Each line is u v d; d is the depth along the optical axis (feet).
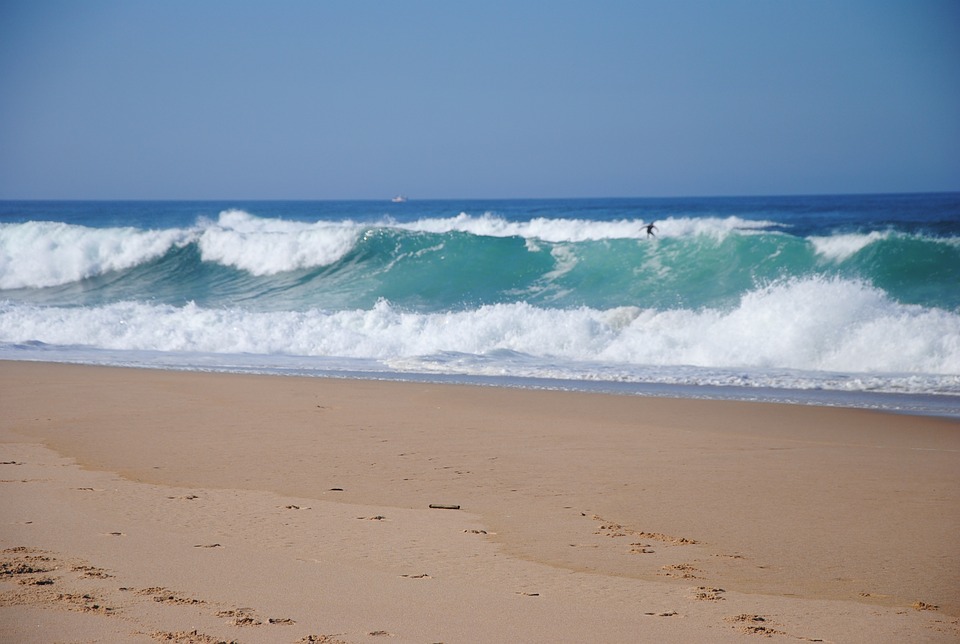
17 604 21.33
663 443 45.01
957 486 36.35
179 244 136.46
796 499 34.24
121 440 44.65
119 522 29.63
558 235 155.43
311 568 25.05
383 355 82.02
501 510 32.40
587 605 22.44
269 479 36.88
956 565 26.25
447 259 122.21
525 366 74.23
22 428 47.52
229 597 22.25
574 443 44.96
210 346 86.02
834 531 29.94
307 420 50.47
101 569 24.38
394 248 125.39
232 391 60.13
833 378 67.15
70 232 140.87
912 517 31.73
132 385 62.13
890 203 467.93
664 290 106.01
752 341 76.43
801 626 21.21
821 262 106.42
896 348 71.82
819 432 47.96
